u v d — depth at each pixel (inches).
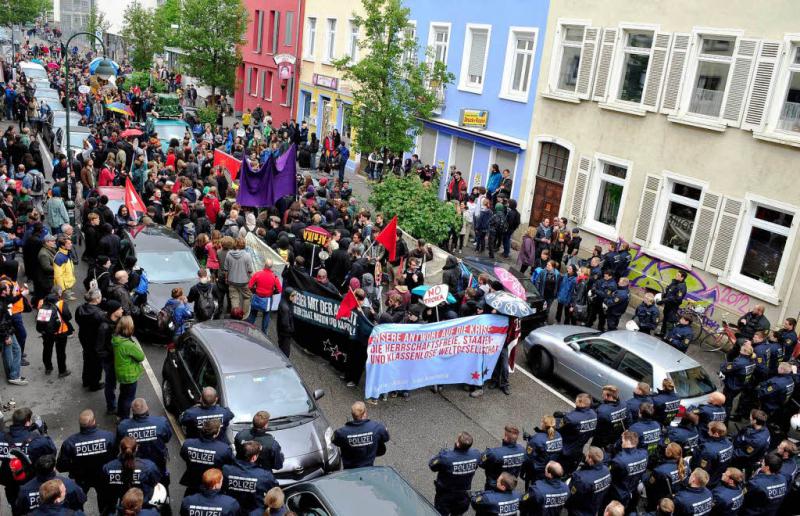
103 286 518.6
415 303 575.2
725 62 663.8
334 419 447.8
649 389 417.1
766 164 623.5
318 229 628.1
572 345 513.0
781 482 343.6
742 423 508.1
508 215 819.4
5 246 574.6
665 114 710.5
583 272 618.8
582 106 807.1
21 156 895.1
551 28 845.8
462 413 480.1
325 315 510.6
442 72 912.3
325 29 1411.2
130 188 663.1
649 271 732.7
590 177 798.5
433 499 373.1
